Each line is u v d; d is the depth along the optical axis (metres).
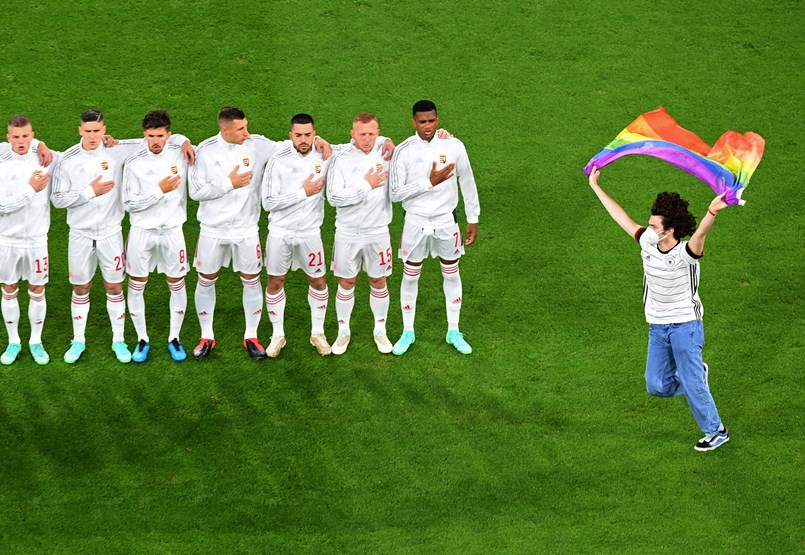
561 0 58.78
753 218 48.00
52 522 35.47
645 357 42.06
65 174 39.38
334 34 56.53
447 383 41.12
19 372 41.19
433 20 57.50
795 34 57.03
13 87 52.97
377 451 38.25
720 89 54.19
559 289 45.03
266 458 37.91
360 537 35.25
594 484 37.03
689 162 36.72
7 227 39.62
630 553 34.66
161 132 38.81
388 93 53.66
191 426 39.09
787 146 51.31
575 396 40.50
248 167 39.84
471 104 53.25
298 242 40.31
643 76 54.78
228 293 45.25
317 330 42.53
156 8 57.47
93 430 38.81
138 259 40.41
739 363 41.62
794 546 34.88
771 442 38.44
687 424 39.31
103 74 53.88
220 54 55.19
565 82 54.44
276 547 34.88
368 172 39.66
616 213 37.09
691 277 35.75
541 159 50.78
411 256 41.31
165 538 35.09
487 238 47.28
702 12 58.22
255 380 41.19
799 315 43.56
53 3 57.44
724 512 36.00
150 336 43.12
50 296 44.69
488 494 36.69
